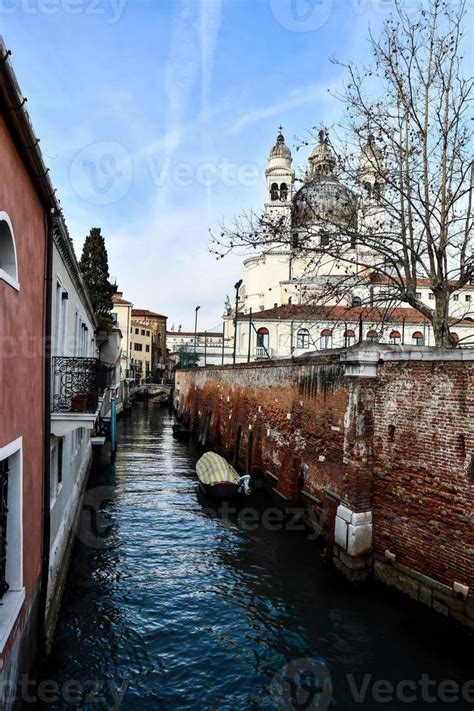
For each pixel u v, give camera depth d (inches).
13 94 210.5
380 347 457.7
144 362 3238.2
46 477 341.1
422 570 398.3
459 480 371.2
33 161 267.0
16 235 253.6
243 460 949.8
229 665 361.4
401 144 612.4
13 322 248.4
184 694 331.6
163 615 431.5
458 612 363.6
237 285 1403.8
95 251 1416.1
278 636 395.2
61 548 454.6
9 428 242.4
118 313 2605.8
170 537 621.6
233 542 604.7
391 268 665.0
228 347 2007.9
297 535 625.0
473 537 357.1
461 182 569.6
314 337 1577.3
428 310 593.9
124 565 535.8
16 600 255.6
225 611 436.8
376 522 449.1
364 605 427.5
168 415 2087.8
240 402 1003.3
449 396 382.9
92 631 403.9
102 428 1090.7
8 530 264.5
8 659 237.5
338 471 531.2
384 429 443.8
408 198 577.6
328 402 564.4
